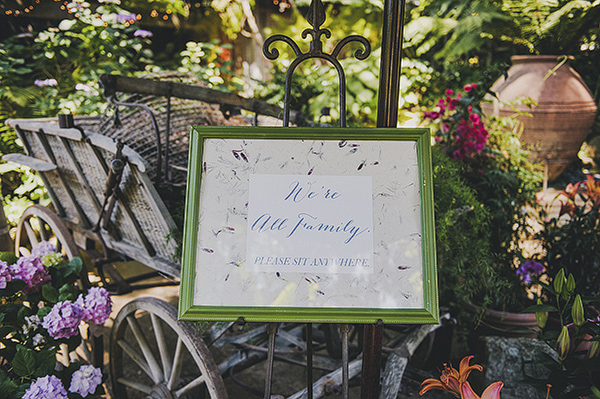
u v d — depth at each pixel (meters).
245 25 5.25
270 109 2.23
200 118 2.60
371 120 4.15
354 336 2.06
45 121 2.46
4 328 1.48
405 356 1.62
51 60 3.99
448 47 4.30
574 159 4.08
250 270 0.92
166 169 2.00
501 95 3.89
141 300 1.55
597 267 2.04
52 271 1.67
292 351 1.77
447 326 2.01
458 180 1.98
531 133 3.86
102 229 2.08
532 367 1.84
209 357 1.38
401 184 0.95
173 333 2.41
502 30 4.05
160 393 1.55
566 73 3.86
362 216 0.94
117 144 1.55
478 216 1.90
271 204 0.94
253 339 1.86
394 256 0.93
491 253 2.07
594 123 4.68
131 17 3.91
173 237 1.58
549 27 3.94
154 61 4.73
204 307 0.91
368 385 1.21
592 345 1.30
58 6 4.18
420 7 4.64
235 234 0.93
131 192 1.71
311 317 0.91
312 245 0.93
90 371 1.42
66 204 2.35
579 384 1.32
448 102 2.42
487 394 1.02
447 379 1.10
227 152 0.96
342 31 4.87
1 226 2.41
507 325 2.07
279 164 0.95
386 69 1.10
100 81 1.78
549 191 3.98
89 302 1.50
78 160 1.93
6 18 4.26
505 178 2.33
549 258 2.18
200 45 4.21
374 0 4.56
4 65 3.58
